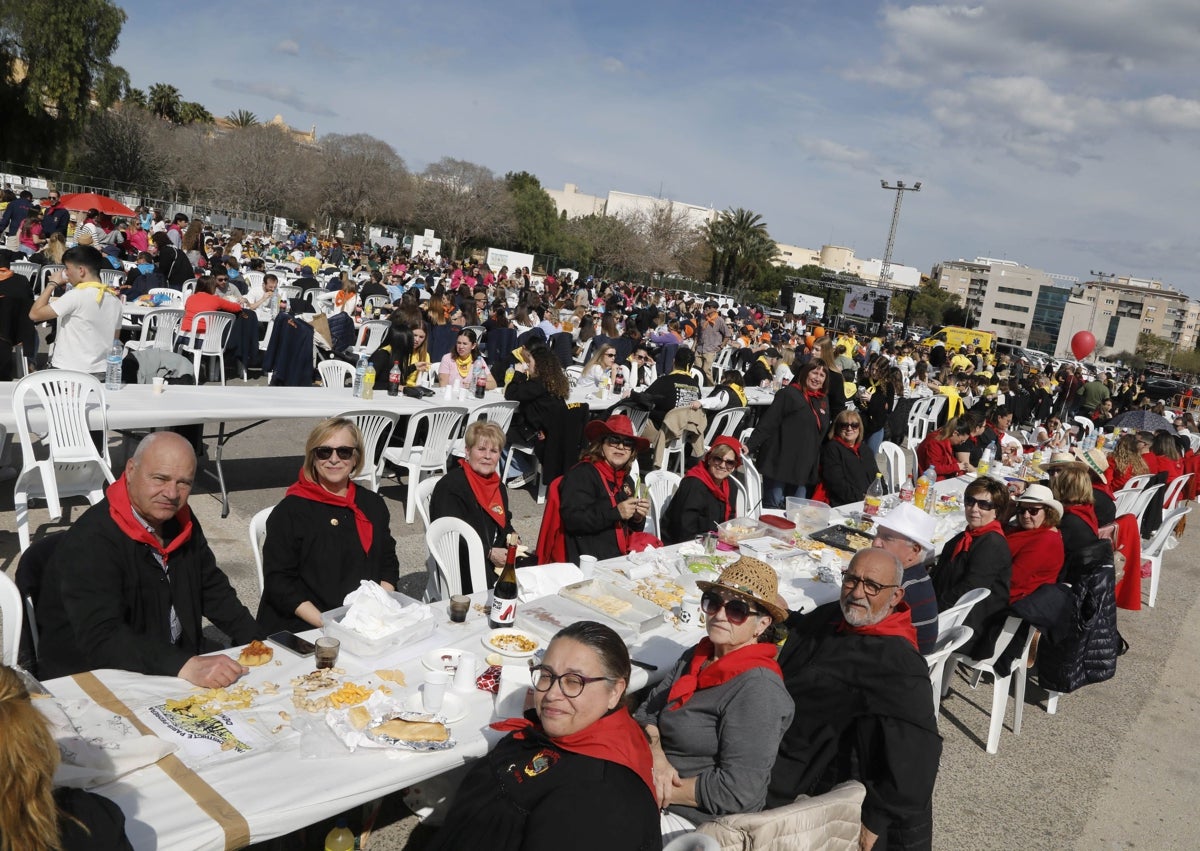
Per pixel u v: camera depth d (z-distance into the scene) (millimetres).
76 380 4941
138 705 2393
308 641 2928
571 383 9953
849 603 2910
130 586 2824
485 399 7859
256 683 2627
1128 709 5371
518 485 7992
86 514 2809
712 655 2904
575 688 2141
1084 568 5012
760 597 2719
